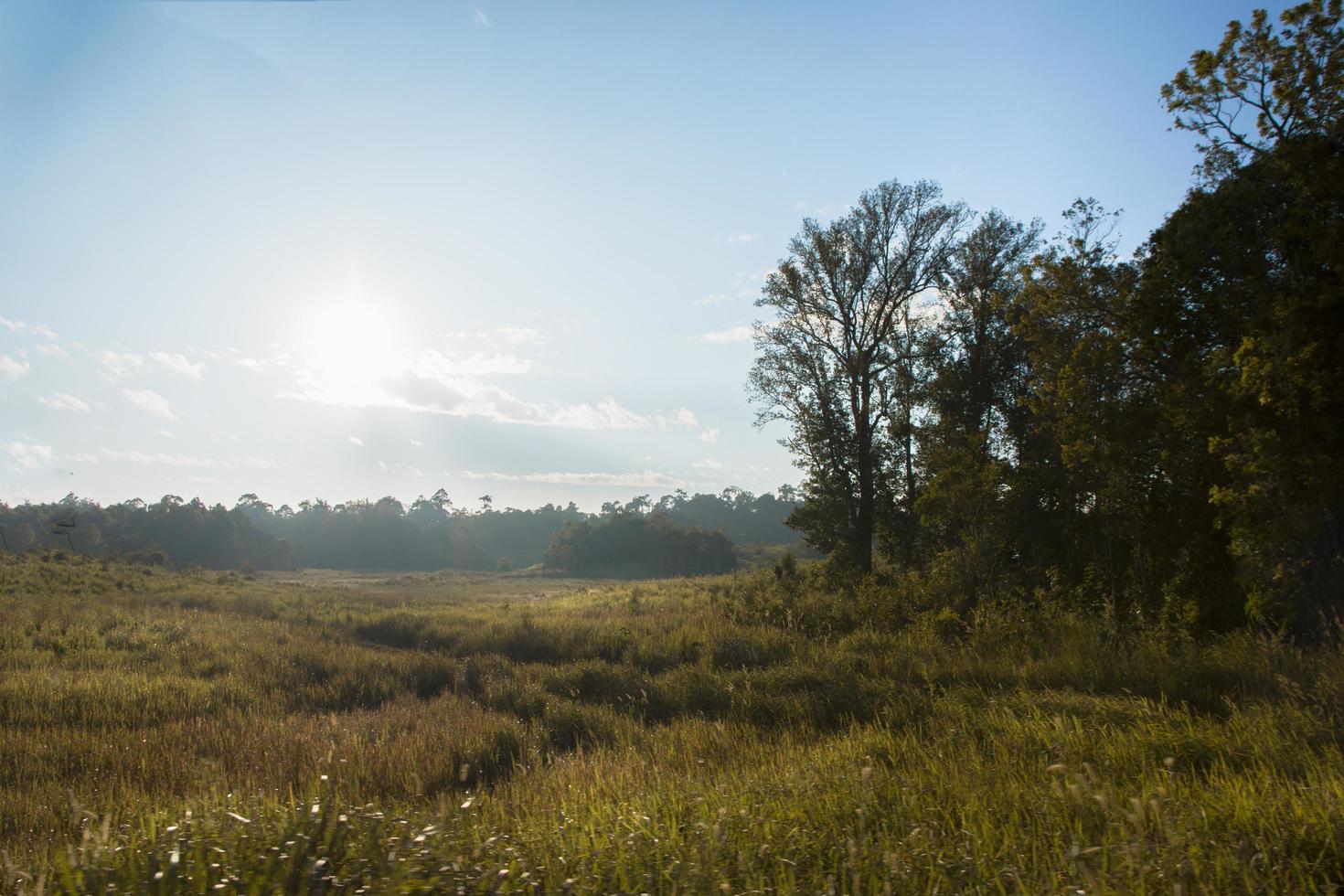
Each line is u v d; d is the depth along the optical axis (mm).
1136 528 16172
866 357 33781
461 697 14117
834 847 4250
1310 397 12805
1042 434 23062
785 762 7301
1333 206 13422
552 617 26875
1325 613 12133
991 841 4352
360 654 18516
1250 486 12719
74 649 17891
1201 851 4000
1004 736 7562
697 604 27953
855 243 33500
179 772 8008
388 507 162750
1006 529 18969
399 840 4184
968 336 31797
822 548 34500
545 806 5734
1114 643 12633
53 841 5281
